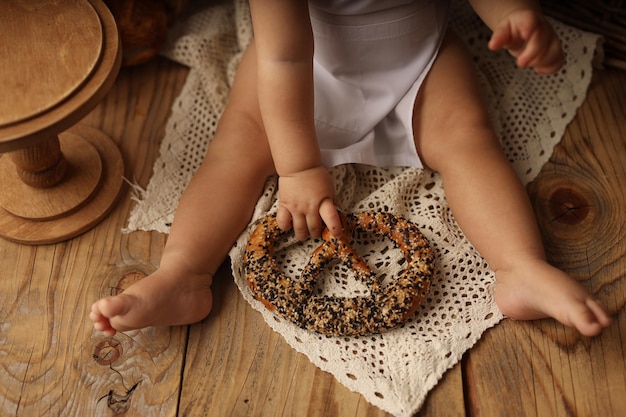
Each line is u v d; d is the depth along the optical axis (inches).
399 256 30.7
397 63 32.3
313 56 31.0
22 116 26.2
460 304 29.7
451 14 37.7
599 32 36.2
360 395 28.3
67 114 26.7
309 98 29.6
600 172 33.5
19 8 28.5
